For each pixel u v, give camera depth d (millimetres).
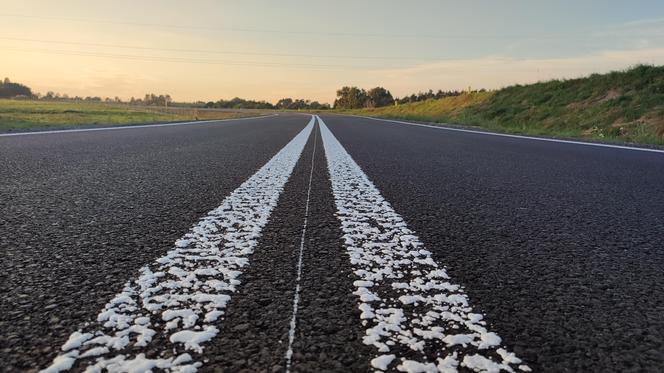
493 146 8156
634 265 1661
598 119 15883
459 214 2551
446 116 29656
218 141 8500
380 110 59000
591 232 2172
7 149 6125
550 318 1180
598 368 939
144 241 1857
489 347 1002
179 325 1072
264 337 1021
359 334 1045
